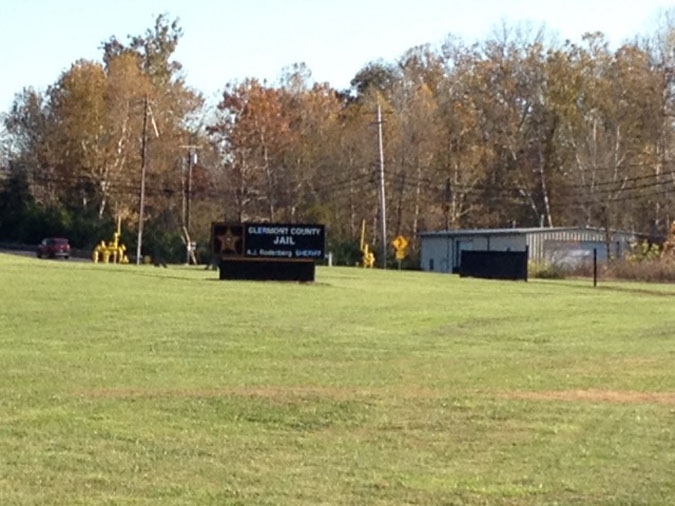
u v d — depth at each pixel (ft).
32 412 45.27
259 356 67.31
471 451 39.24
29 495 31.58
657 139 274.16
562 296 138.72
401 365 64.23
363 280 170.09
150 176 294.05
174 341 74.43
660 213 271.69
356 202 294.87
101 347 70.13
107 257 249.14
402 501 31.73
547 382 57.36
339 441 40.86
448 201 293.23
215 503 31.12
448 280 180.75
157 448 38.68
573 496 32.50
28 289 118.32
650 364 65.98
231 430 42.60
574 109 286.46
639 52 282.77
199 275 167.02
